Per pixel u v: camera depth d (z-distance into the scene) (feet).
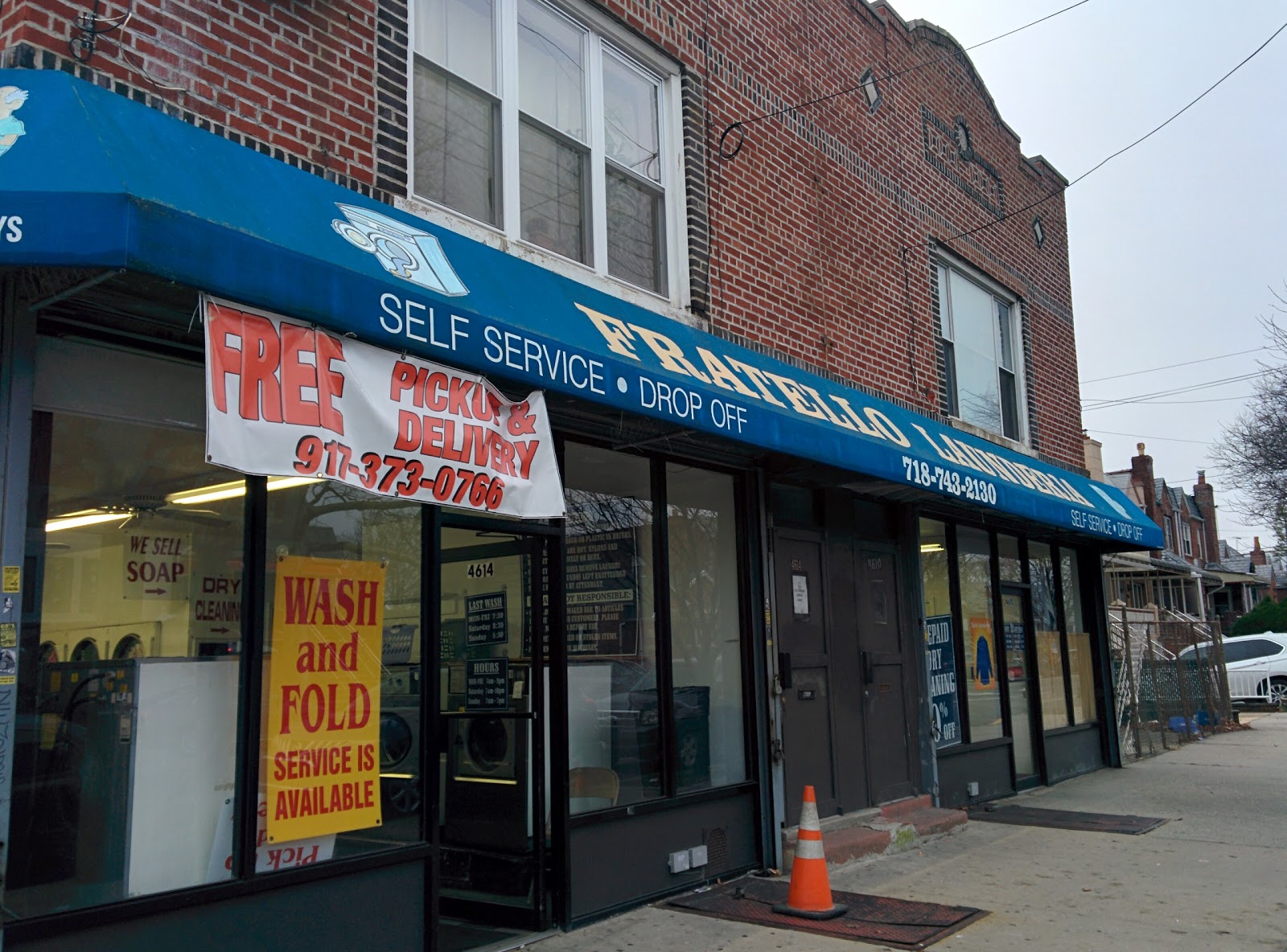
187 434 15.17
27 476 13.06
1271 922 19.79
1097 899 21.71
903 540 32.01
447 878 21.07
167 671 14.44
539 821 19.44
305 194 15.75
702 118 26.40
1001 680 36.45
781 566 26.84
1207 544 156.66
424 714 17.46
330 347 14.24
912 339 34.22
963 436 35.22
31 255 11.31
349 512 16.89
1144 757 46.11
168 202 12.35
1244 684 75.25
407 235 17.15
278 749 15.40
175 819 14.29
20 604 12.87
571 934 19.40
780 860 24.45
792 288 28.68
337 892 15.72
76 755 13.37
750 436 21.24
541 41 22.82
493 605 21.04
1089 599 44.09
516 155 21.52
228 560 15.35
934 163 37.06
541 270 20.58
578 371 17.62
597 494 21.97
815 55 31.19
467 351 15.79
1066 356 46.98
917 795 30.50
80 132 12.50
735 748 24.77
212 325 12.83
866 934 19.17
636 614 22.53
